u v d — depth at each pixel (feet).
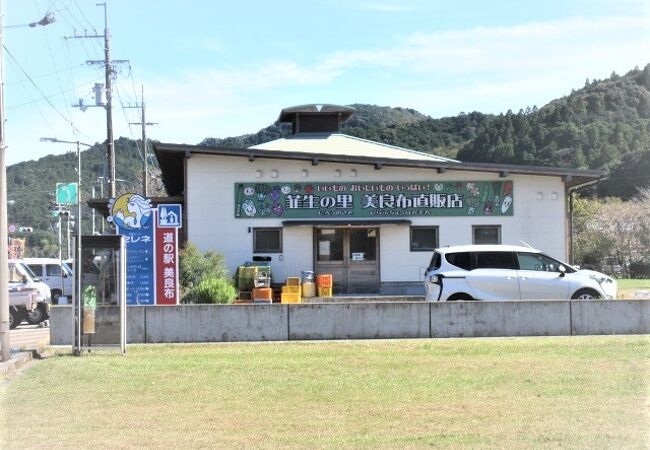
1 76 43.86
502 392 31.65
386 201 84.48
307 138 112.68
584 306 51.70
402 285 84.23
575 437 24.36
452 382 33.91
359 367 38.29
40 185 255.50
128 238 61.72
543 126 247.50
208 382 34.83
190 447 24.16
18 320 76.23
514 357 40.60
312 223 82.94
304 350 44.70
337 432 25.73
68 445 24.56
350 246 84.74
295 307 50.96
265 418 27.94
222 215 83.66
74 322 44.50
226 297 66.08
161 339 50.39
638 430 25.13
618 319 51.85
